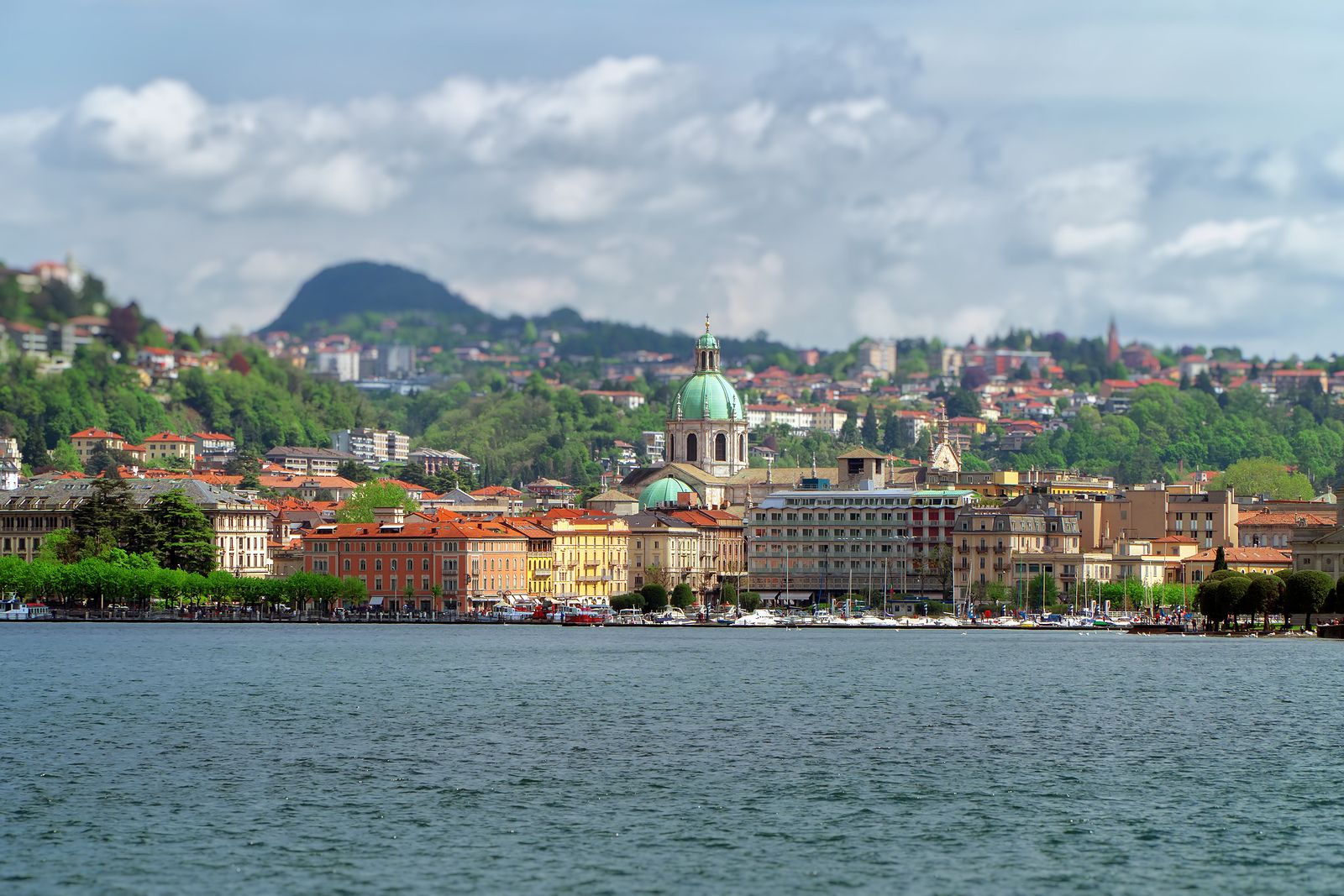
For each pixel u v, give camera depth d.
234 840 191.75
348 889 172.62
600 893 171.62
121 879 176.00
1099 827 199.00
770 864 182.12
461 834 195.12
